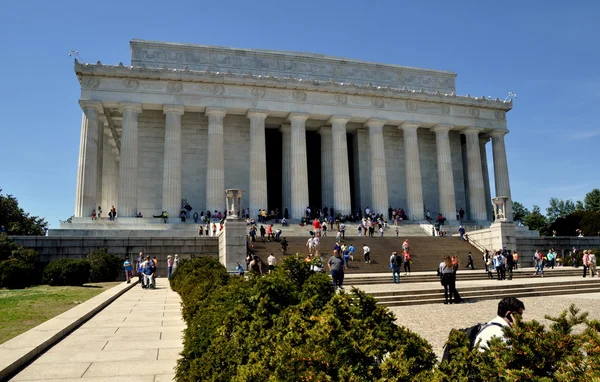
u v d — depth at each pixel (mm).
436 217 65750
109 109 54000
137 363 10273
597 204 105062
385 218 57562
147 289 30594
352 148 66188
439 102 61750
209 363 6938
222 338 7305
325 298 8266
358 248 42938
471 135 63219
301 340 5824
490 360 4574
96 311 18703
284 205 59156
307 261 10047
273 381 5105
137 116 53844
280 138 69188
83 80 51156
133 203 50875
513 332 4516
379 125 59469
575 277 34375
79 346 12070
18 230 63125
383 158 58969
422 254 42688
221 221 45281
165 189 52219
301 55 63750
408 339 5551
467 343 5059
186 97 53688
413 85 67938
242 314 7699
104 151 62125
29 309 18469
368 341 5301
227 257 35531
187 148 58312
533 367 4297
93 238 39281
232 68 60969
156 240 40906
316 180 69062
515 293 24812
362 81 65688
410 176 60000
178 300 23594
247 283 9219
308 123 61688
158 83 53125
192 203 57312
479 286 25312
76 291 27156
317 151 69812
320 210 59875
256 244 40906
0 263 29594
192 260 30141
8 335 12797
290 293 8312
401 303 21578
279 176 68500
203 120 59250
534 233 60062
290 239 43312
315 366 5078
